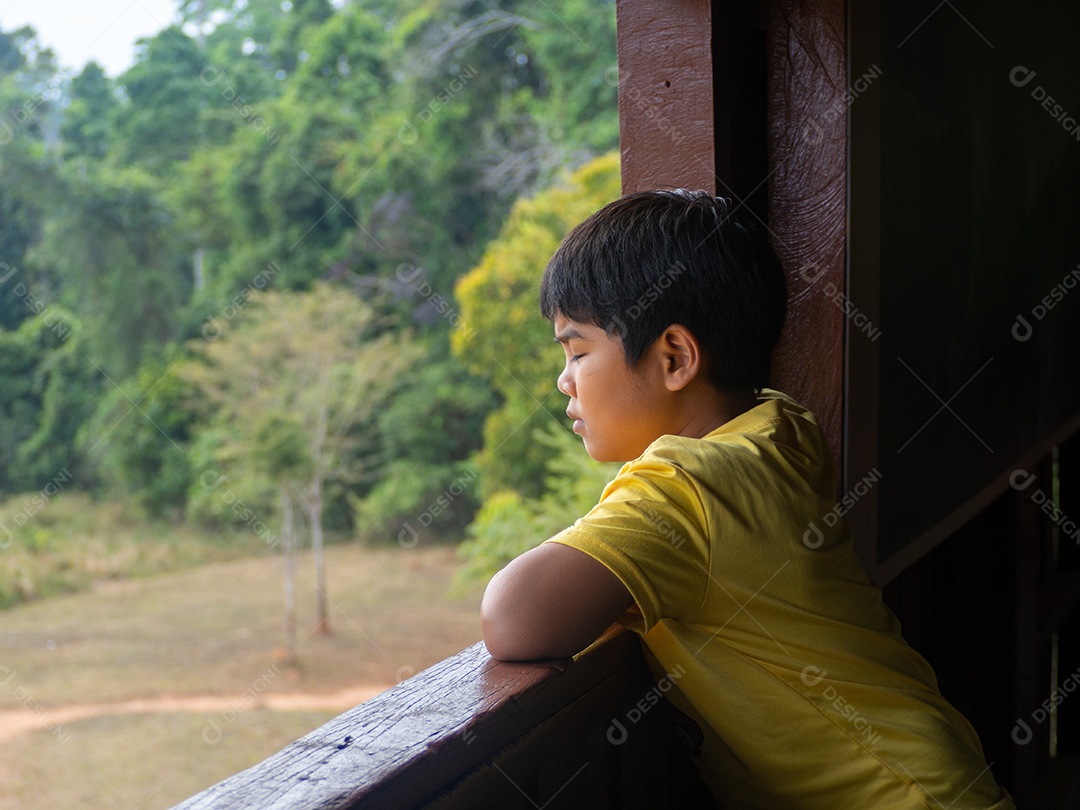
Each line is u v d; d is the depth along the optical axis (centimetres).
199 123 1738
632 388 81
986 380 154
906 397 122
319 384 1237
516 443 1068
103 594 1270
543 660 69
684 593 72
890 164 114
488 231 1425
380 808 50
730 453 75
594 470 995
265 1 1914
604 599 68
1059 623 207
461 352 1082
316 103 1625
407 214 1459
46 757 828
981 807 71
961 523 144
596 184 1089
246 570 1335
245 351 1232
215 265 1652
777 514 73
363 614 1141
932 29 125
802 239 108
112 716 912
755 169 109
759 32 109
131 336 1561
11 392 1541
